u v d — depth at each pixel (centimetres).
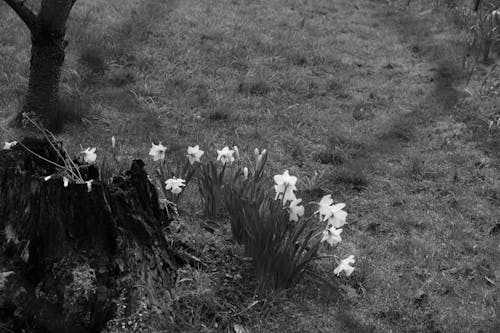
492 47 848
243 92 708
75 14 813
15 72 655
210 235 393
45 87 548
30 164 331
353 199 524
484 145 621
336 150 595
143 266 324
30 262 309
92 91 645
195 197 452
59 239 310
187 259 357
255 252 364
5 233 312
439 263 433
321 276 382
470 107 692
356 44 895
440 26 962
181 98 666
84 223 311
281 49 827
